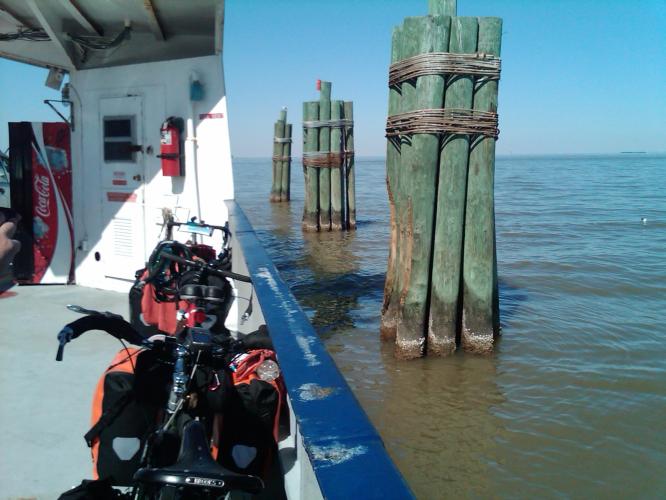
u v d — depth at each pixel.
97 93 6.34
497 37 7.86
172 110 6.03
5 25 6.16
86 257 6.59
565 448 5.88
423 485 5.37
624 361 8.02
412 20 8.11
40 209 6.44
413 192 8.23
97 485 2.22
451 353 8.49
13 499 2.77
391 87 8.76
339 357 8.62
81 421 3.49
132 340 2.42
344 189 22.06
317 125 20.78
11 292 6.22
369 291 12.52
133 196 6.28
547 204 30.38
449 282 8.38
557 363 8.02
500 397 7.04
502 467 5.60
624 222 22.47
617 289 12.00
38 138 6.33
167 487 1.81
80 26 6.12
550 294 11.73
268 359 2.64
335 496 1.22
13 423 3.45
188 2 5.34
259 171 88.25
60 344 2.24
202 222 5.27
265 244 19.08
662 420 6.36
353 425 1.53
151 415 2.46
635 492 5.19
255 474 2.53
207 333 2.37
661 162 127.06
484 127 8.02
